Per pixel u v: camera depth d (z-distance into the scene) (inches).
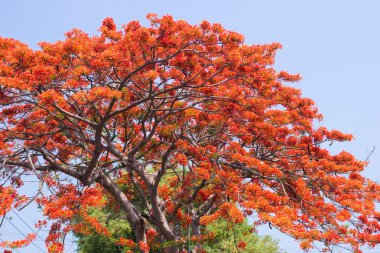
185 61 507.8
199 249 585.9
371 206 539.5
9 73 445.7
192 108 563.5
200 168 521.7
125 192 680.4
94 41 514.6
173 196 608.1
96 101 497.7
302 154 614.9
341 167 586.2
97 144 502.0
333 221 512.1
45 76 456.8
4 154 533.3
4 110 528.1
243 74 505.4
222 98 527.2
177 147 548.4
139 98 559.2
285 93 603.8
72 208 472.4
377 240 486.6
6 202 425.1
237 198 506.9
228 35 477.7
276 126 609.9
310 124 613.3
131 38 471.8
